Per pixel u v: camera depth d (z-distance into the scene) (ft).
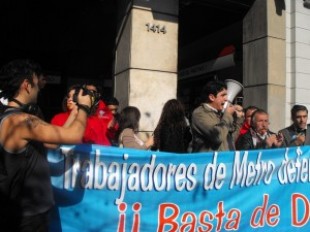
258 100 25.30
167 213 10.16
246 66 26.48
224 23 31.68
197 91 35.53
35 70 7.52
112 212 9.50
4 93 7.39
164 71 22.57
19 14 27.40
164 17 22.62
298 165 12.55
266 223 11.83
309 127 15.15
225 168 11.10
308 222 12.70
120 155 9.62
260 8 25.50
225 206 11.05
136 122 13.83
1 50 29.17
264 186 11.84
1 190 6.88
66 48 29.68
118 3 23.93
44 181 7.32
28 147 7.04
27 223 7.02
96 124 13.20
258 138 14.69
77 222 9.12
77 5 27.63
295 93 25.94
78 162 9.17
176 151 12.25
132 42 21.71
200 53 35.55
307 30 26.63
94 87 12.14
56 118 11.92
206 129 11.84
